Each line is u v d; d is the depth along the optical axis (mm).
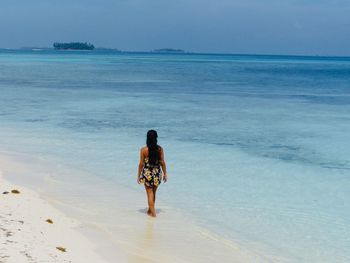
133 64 110375
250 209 9852
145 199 10375
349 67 118312
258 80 58938
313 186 11758
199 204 10117
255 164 14102
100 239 7801
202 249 7699
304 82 55719
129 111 26266
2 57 148750
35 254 6387
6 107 26734
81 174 12367
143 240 7945
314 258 7492
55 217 8602
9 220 7770
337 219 9320
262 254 7598
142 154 9398
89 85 44625
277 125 21891
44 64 95812
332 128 21109
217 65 118688
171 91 40344
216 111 26984
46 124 20906
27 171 12422
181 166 13648
